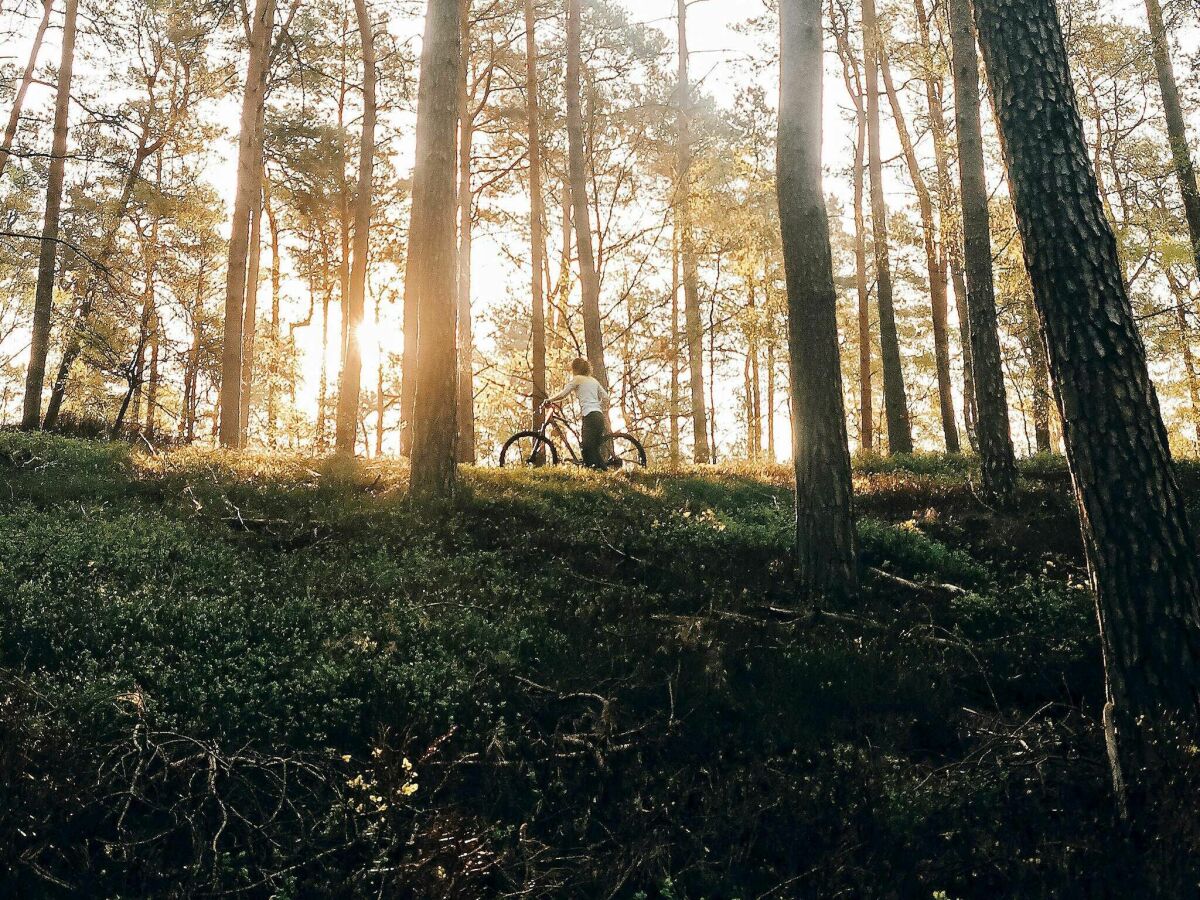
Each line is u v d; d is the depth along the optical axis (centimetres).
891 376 2188
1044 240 596
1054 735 575
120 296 1878
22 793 454
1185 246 1880
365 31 2211
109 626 657
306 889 428
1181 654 529
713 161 2188
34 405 2194
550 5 2544
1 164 2356
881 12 2350
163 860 444
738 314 2184
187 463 1377
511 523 1052
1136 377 570
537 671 657
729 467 1739
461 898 425
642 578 895
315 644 668
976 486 1355
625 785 533
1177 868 432
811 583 880
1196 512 1013
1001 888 447
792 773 545
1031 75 615
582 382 1566
